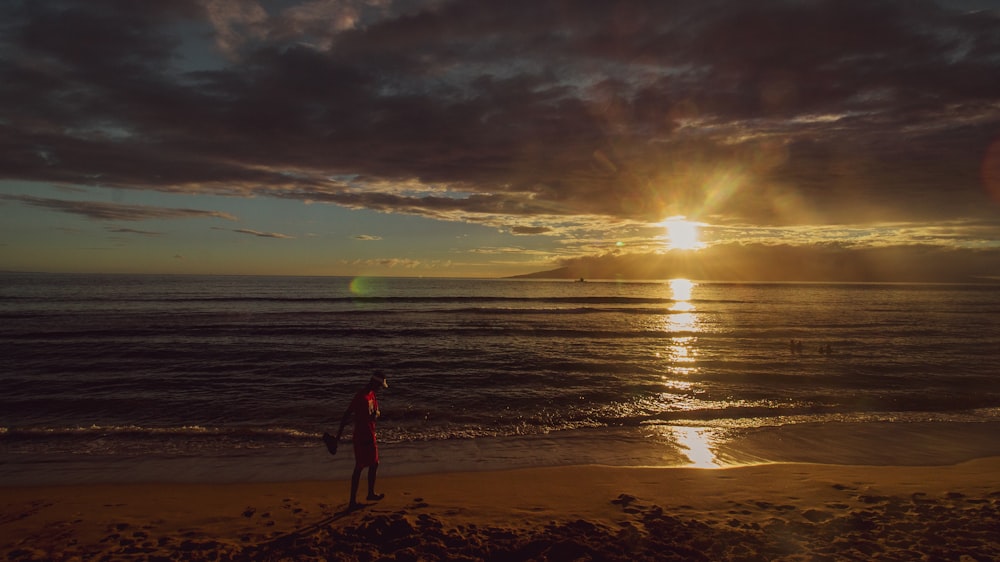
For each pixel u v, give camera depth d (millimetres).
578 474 8703
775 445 10664
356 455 7043
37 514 6754
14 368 18906
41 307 45594
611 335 32125
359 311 46938
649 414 13211
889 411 13680
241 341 26281
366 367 19672
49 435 10836
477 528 5961
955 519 6051
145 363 20031
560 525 6055
